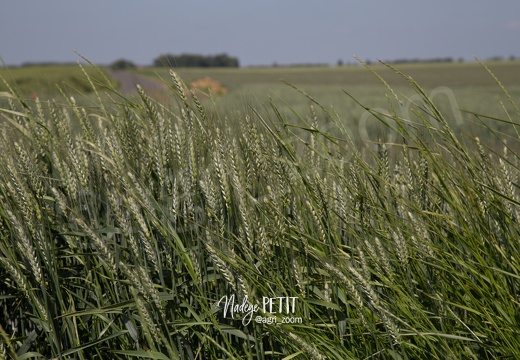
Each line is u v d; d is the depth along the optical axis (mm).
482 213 2867
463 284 2789
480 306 2652
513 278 2820
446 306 2646
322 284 3193
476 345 2752
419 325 2602
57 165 3375
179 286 3154
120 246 3234
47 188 3734
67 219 3506
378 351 2596
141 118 4023
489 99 41094
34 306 3039
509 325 2545
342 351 2689
